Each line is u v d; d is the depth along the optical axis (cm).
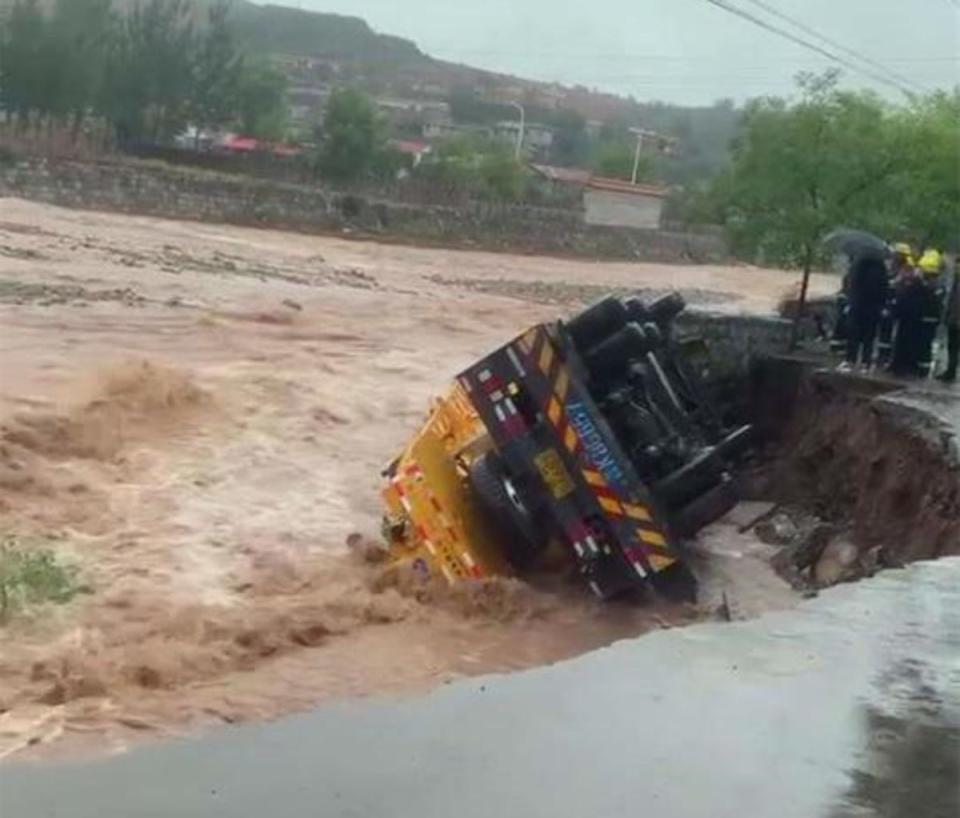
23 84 6381
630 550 1417
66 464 1811
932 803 543
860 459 1855
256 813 552
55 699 1038
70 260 4034
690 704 649
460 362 3022
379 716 648
